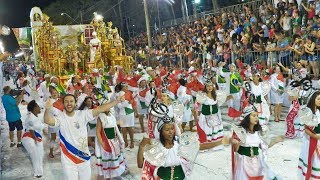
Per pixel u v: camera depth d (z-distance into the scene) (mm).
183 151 4539
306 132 5879
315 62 12539
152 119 5180
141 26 44562
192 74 14023
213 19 22125
